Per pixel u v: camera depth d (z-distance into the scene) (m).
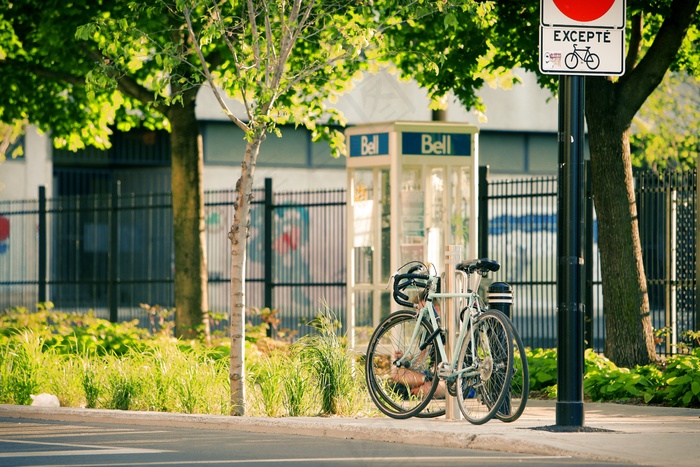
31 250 48.53
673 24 22.73
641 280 22.91
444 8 18.95
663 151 44.59
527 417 16.55
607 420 15.98
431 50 24.59
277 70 18.20
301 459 12.40
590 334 24.11
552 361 21.59
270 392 17.62
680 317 23.42
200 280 28.39
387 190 21.67
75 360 21.22
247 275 39.41
